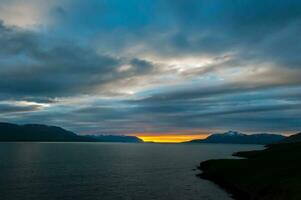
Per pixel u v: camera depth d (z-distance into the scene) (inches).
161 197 2326.5
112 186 2829.7
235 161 3961.6
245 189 2372.0
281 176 2272.4
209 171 3757.4
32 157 6604.3
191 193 2480.3
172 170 4315.9
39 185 2849.4
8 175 3567.9
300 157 3026.6
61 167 4566.9
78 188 2706.7
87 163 5339.6
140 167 4753.9
